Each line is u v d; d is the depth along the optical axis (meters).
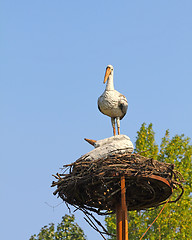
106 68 19.34
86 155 17.19
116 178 16.56
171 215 26.44
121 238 17.33
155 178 16.52
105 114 19.05
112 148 16.97
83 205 18.25
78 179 16.67
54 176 17.33
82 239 27.19
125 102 18.80
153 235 26.08
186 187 26.83
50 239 26.72
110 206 18.39
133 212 27.47
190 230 26.08
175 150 28.12
